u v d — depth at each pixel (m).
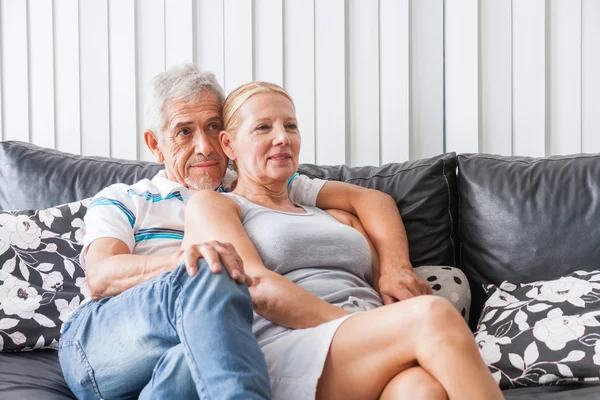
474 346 1.23
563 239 1.92
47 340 1.72
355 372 1.30
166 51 2.68
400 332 1.26
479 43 2.60
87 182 2.12
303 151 2.65
